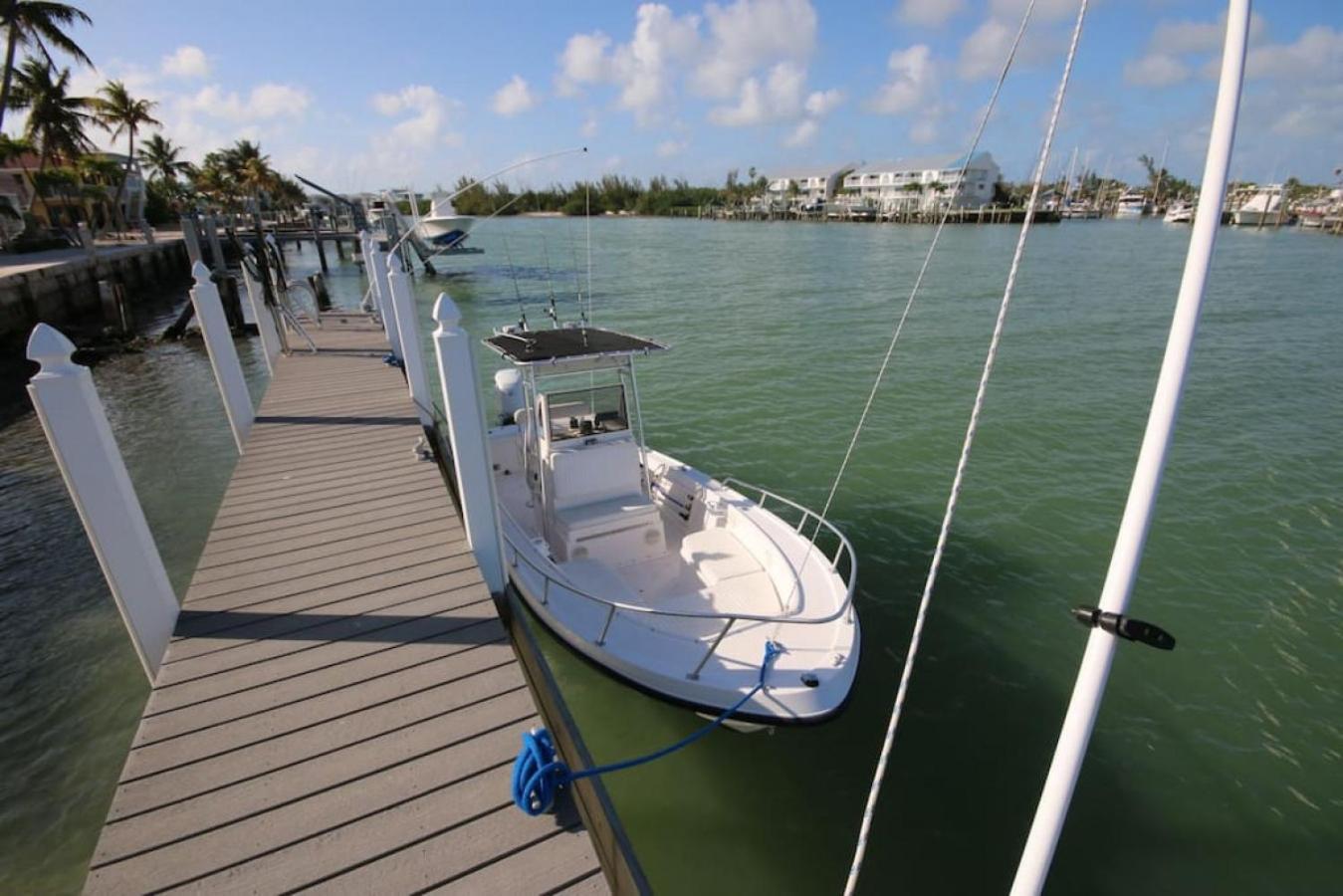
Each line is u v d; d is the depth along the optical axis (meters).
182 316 21.06
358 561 4.50
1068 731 1.60
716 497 6.69
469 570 4.38
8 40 25.98
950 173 85.94
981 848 4.38
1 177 36.78
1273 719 5.57
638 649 4.62
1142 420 12.37
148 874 2.43
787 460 10.73
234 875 2.44
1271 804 4.79
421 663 3.53
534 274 35.22
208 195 63.75
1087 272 34.41
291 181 77.62
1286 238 58.72
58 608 7.13
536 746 2.77
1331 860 4.41
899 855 4.32
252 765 2.89
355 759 2.93
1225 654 6.32
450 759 2.95
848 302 25.84
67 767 5.23
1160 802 4.79
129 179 48.50
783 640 4.68
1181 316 1.43
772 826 4.49
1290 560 7.91
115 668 6.24
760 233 72.62
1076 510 9.00
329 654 3.59
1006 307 1.80
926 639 6.39
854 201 95.75
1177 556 7.99
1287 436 11.68
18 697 5.90
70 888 4.35
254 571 4.38
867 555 7.89
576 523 5.70
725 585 5.41
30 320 19.64
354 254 40.81
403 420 7.57
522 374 6.11
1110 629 1.49
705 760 4.94
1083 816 4.66
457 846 2.56
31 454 11.60
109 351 19.02
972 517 8.80
